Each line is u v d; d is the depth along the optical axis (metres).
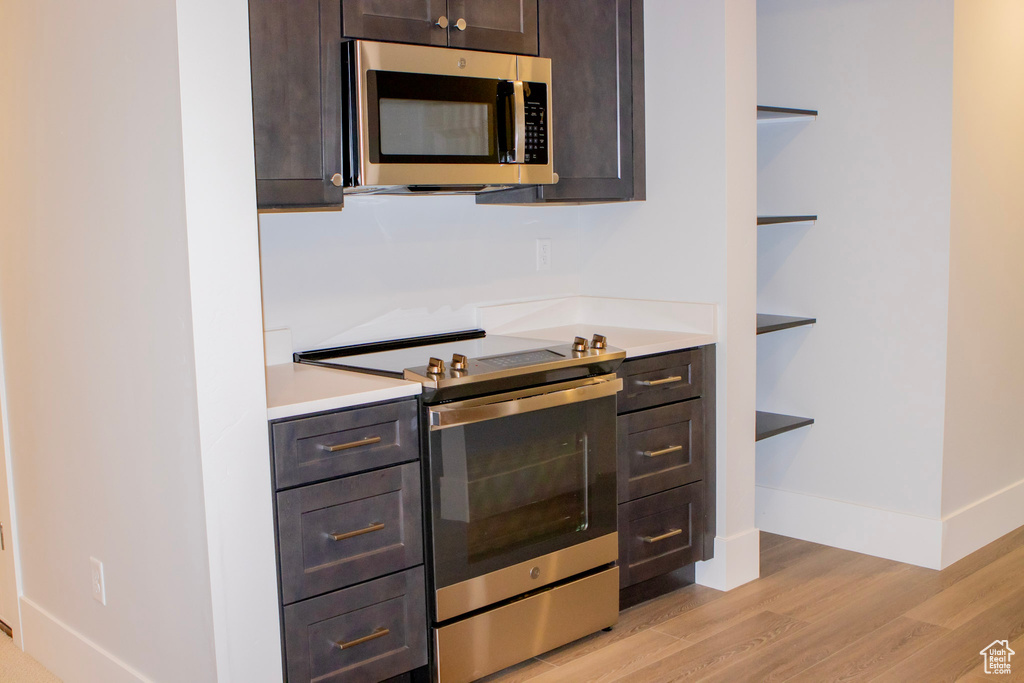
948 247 2.95
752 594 2.87
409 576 2.17
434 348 2.63
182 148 1.77
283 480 1.95
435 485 2.16
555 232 3.19
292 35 2.11
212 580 1.87
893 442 3.14
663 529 2.77
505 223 3.03
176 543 1.97
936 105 2.93
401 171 2.27
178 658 2.03
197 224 1.80
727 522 2.90
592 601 2.54
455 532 2.21
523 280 3.11
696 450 2.83
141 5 1.83
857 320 3.20
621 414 2.60
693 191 2.86
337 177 2.21
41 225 2.31
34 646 2.64
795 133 3.29
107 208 2.03
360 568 2.08
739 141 2.80
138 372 2.01
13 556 2.70
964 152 2.97
